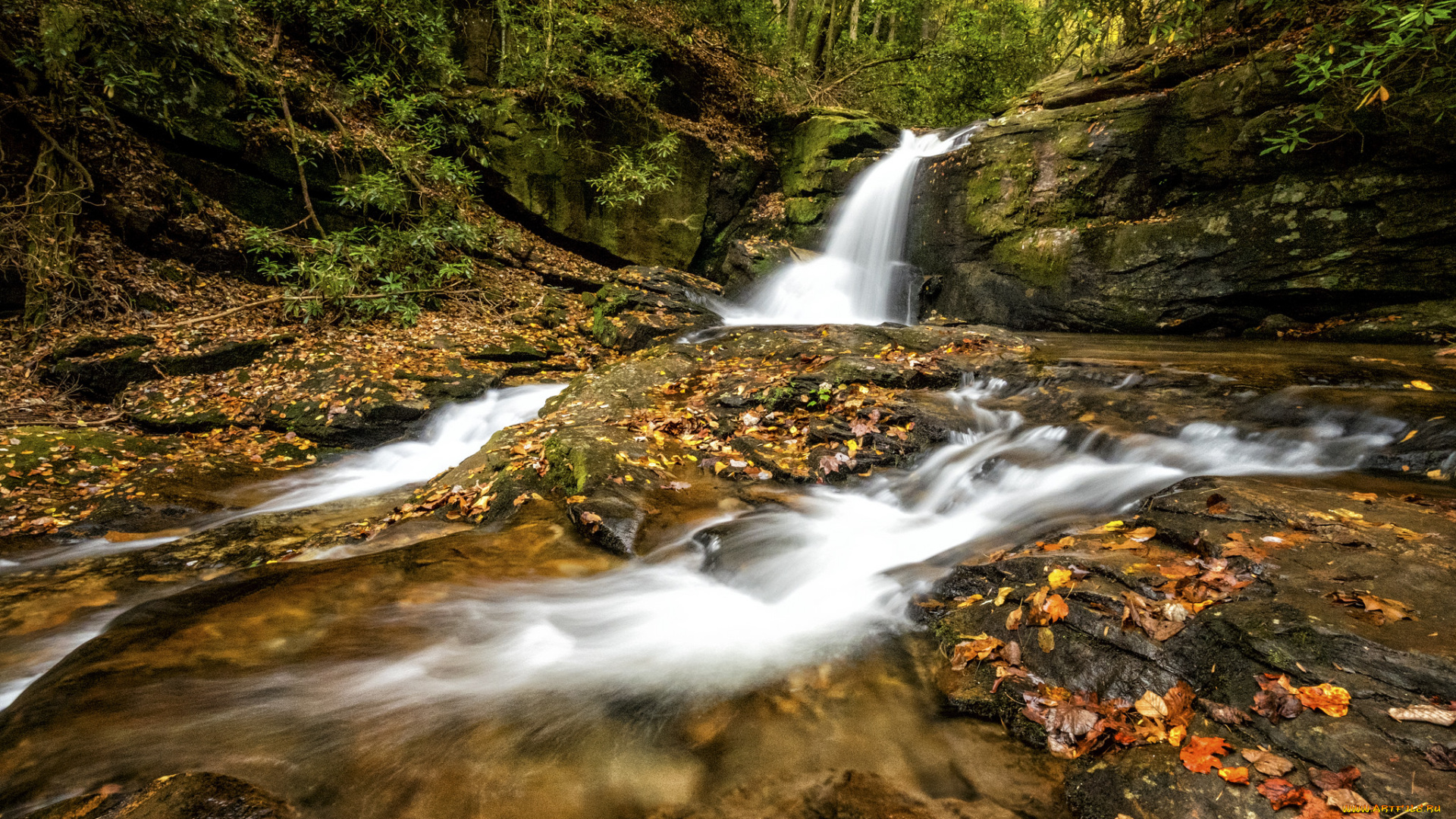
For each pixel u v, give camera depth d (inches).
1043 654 102.0
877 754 92.0
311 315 360.2
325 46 472.7
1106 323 374.3
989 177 434.9
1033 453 193.8
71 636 137.9
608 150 536.7
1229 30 373.4
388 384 307.7
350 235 378.9
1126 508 151.2
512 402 321.7
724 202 586.6
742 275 498.3
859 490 191.3
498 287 449.4
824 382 246.8
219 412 285.4
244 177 400.5
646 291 450.3
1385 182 297.7
